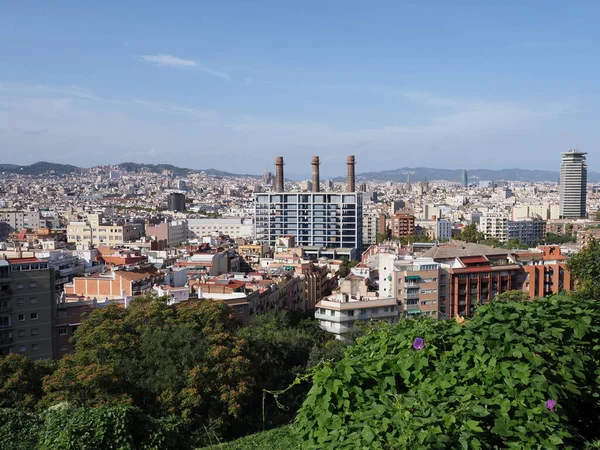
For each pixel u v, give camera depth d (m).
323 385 18.48
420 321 22.00
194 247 197.88
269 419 54.78
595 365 20.19
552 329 19.70
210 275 156.88
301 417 18.62
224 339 60.59
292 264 172.12
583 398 19.08
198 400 50.00
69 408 41.31
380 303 108.50
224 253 178.12
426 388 18.25
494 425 16.66
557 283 128.75
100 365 51.88
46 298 91.00
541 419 16.84
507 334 19.02
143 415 38.12
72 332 93.81
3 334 87.19
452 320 21.83
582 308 21.83
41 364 59.59
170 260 171.50
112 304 77.75
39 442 36.34
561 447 16.83
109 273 129.25
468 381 18.70
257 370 61.94
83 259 156.38
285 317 108.44
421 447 15.21
